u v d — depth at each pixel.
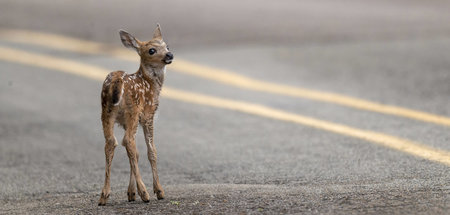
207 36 28.84
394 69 20.56
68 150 14.44
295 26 30.80
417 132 12.83
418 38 26.22
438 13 34.00
